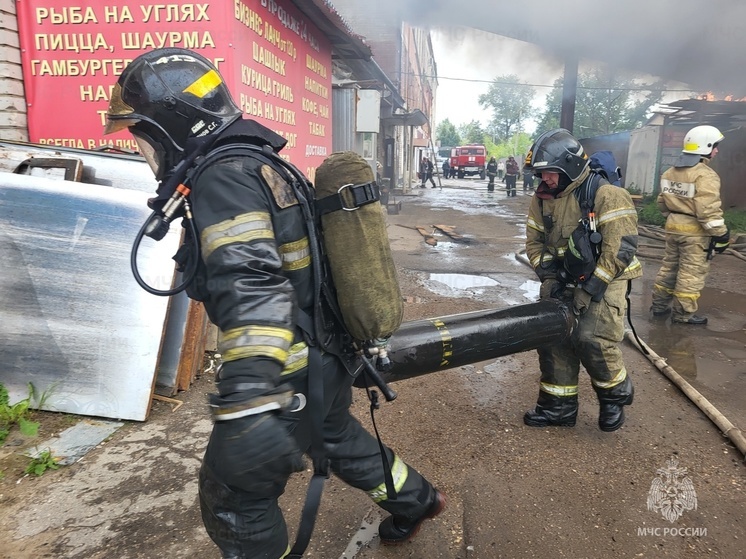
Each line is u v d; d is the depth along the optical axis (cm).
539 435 317
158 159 155
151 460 279
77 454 282
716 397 371
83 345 318
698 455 296
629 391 305
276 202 139
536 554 223
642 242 1039
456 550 225
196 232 138
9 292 318
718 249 516
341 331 162
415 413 343
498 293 642
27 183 323
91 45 450
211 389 357
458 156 4472
